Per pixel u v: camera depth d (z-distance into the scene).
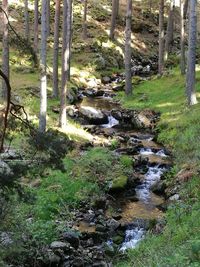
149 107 28.84
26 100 26.53
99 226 14.98
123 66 42.06
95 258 13.35
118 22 49.81
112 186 17.61
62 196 16.75
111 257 13.45
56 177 17.84
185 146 21.09
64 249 13.35
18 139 18.67
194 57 25.62
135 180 18.70
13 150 17.39
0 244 11.92
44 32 20.69
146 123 26.16
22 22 45.88
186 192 16.03
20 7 48.53
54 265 12.77
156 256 11.10
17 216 13.88
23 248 12.38
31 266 12.52
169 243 12.38
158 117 26.81
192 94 25.95
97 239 14.45
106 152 20.80
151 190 17.95
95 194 17.23
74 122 25.73
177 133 23.06
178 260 9.83
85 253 13.57
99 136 24.27
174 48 46.50
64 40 23.50
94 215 15.84
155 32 50.47
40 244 13.22
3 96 25.53
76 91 32.50
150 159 20.88
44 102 20.92
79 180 17.92
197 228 12.52
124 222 15.38
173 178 17.94
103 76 38.00
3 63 24.92
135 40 47.69
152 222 14.93
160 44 36.38
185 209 14.24
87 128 25.12
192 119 23.56
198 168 17.39
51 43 41.50
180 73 34.84
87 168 18.94
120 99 31.75
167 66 40.16
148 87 33.59
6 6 24.00
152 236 13.70
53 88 29.33
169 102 28.55
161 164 20.14
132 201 17.09
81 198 16.86
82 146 21.81
